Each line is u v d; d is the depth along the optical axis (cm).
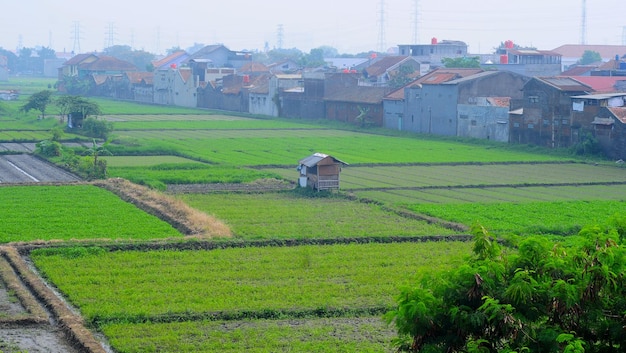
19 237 5078
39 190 6931
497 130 11288
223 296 3916
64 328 3444
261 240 5094
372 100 13788
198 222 5528
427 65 18238
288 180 7806
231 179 7706
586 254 2120
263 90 16725
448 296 2098
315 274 4353
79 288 4003
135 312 3612
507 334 2028
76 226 5444
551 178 8162
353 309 3753
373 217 6047
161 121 14538
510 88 12338
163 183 7425
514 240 2291
